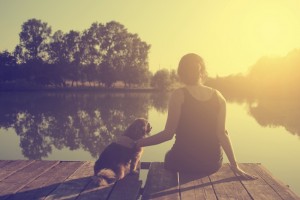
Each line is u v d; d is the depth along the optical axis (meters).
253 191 3.95
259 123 21.00
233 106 33.97
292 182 9.34
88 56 64.50
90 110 30.05
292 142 14.82
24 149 15.05
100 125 21.92
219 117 4.32
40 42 63.34
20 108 32.47
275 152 12.97
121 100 41.12
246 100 44.69
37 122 23.62
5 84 64.38
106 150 4.63
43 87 65.75
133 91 65.06
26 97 46.75
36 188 4.14
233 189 4.01
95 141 16.84
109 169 4.40
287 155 12.44
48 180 4.44
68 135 18.59
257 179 4.37
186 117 4.32
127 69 65.62
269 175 4.55
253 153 12.87
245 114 26.14
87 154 13.99
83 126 21.61
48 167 5.05
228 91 66.94
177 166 4.53
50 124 22.64
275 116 24.44
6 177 4.57
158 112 28.00
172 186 4.10
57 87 66.38
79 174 4.70
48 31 63.78
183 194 3.86
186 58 4.38
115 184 4.29
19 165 5.17
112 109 30.56
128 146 4.57
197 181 4.26
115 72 64.94
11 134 19.05
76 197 3.85
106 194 3.95
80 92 59.44
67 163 5.30
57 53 63.53
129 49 65.75
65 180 4.45
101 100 41.28
